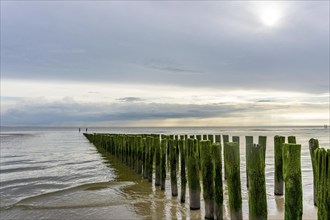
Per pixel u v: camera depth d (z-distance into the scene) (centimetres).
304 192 944
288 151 486
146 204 883
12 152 2786
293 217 480
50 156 2414
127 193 1034
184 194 872
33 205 929
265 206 521
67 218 802
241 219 575
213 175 676
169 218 749
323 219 391
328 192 384
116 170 1590
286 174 487
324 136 5028
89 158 2212
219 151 659
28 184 1277
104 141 2631
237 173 575
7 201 992
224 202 853
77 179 1372
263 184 522
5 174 1553
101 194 1034
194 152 773
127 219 767
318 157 404
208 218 694
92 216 808
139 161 1387
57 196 1027
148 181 1213
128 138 1606
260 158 523
